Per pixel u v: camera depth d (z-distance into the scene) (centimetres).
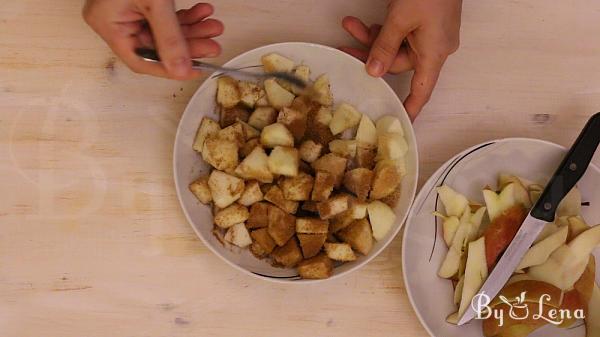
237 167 57
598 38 65
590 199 61
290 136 58
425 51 58
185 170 59
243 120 61
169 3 52
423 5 56
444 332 60
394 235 58
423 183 64
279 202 57
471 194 62
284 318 60
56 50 62
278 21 64
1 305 59
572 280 59
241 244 58
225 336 60
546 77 65
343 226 58
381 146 59
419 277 60
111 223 60
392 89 63
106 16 54
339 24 65
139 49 56
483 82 64
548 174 62
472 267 59
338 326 60
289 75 60
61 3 62
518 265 59
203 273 60
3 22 62
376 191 58
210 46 59
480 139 64
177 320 60
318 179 56
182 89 62
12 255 59
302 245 57
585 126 58
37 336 59
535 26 65
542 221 59
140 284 60
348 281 61
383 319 61
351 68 61
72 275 59
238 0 64
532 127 64
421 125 64
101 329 59
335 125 61
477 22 65
